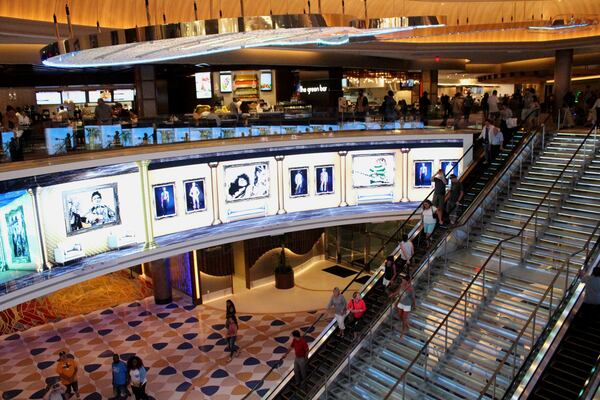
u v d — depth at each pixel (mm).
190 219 15906
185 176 15664
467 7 21016
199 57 18625
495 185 14734
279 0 16406
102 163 12844
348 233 23656
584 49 23641
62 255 12602
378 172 18531
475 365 10609
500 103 18906
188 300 20562
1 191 11352
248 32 6375
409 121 18453
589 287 9859
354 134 17750
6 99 21328
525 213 13922
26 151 11828
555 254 12367
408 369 9930
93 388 14461
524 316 11047
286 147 17156
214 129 16219
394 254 14422
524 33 23328
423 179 18531
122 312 19656
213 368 15266
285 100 24469
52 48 7348
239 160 16766
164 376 14922
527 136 16219
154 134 14805
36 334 18062
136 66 19234
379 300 13234
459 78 39125
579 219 13055
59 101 22578
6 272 11422
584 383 8922
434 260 13352
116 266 13555
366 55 24375
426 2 19453
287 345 16500
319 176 18125
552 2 20656
